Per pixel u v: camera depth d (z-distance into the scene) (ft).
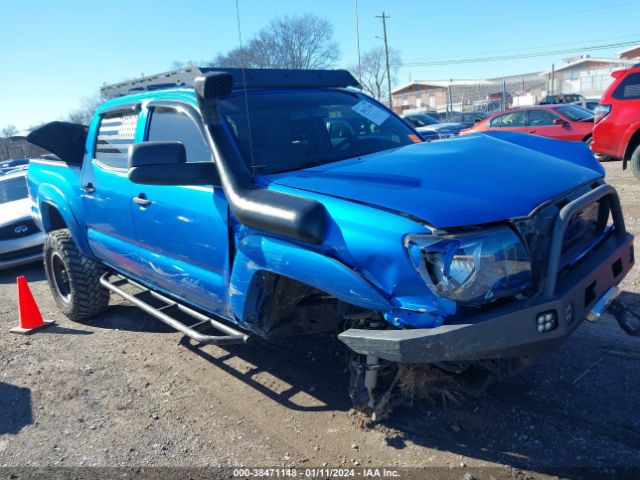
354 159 11.49
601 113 33.73
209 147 11.91
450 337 7.95
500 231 8.39
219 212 11.16
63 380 14.71
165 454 11.05
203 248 11.88
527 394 11.59
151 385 13.94
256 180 10.72
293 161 11.89
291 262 9.40
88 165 16.58
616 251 10.46
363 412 10.84
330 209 8.99
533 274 8.71
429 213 8.24
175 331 17.37
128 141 14.78
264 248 9.85
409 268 8.15
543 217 8.86
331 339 15.16
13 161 85.56
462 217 8.21
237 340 11.64
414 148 11.62
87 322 19.17
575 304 8.82
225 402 12.75
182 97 13.07
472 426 10.73
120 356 15.92
